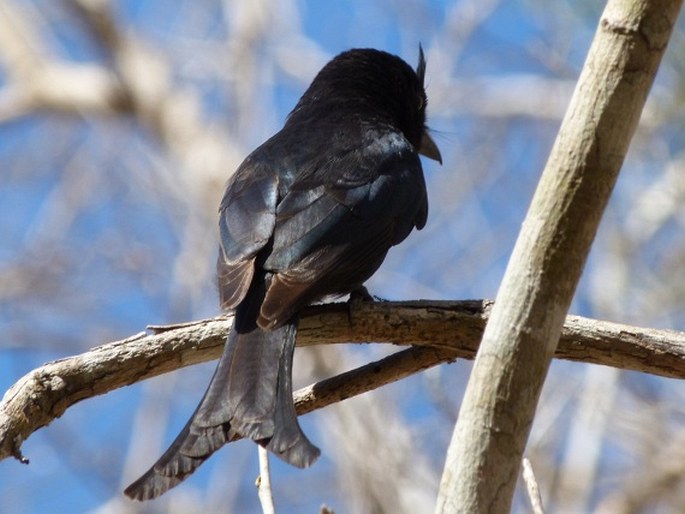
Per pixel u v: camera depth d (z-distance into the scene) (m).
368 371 7.53
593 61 5.54
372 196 8.59
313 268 7.75
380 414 12.92
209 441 6.41
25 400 7.11
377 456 12.51
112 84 20.19
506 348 5.58
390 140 9.47
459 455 5.58
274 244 7.92
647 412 12.85
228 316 7.53
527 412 5.59
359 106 10.35
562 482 12.80
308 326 7.67
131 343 7.36
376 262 8.41
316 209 8.23
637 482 13.04
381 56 10.91
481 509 5.54
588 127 5.54
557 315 5.61
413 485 12.47
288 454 6.23
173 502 14.05
